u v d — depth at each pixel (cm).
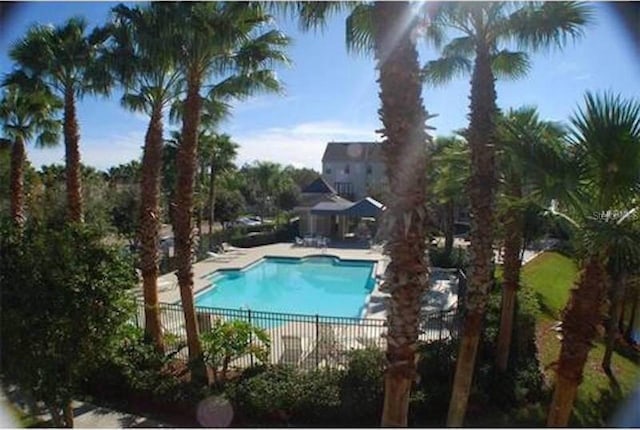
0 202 2141
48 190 2344
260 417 940
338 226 4106
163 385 989
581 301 595
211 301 2272
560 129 822
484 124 832
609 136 546
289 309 2148
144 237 1161
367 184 5697
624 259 589
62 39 1238
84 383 1026
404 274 593
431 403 940
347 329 1400
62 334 671
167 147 2761
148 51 977
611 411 959
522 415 941
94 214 2394
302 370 1041
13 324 639
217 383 1013
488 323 1160
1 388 958
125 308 743
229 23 943
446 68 1039
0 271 655
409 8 570
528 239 1105
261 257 3038
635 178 555
